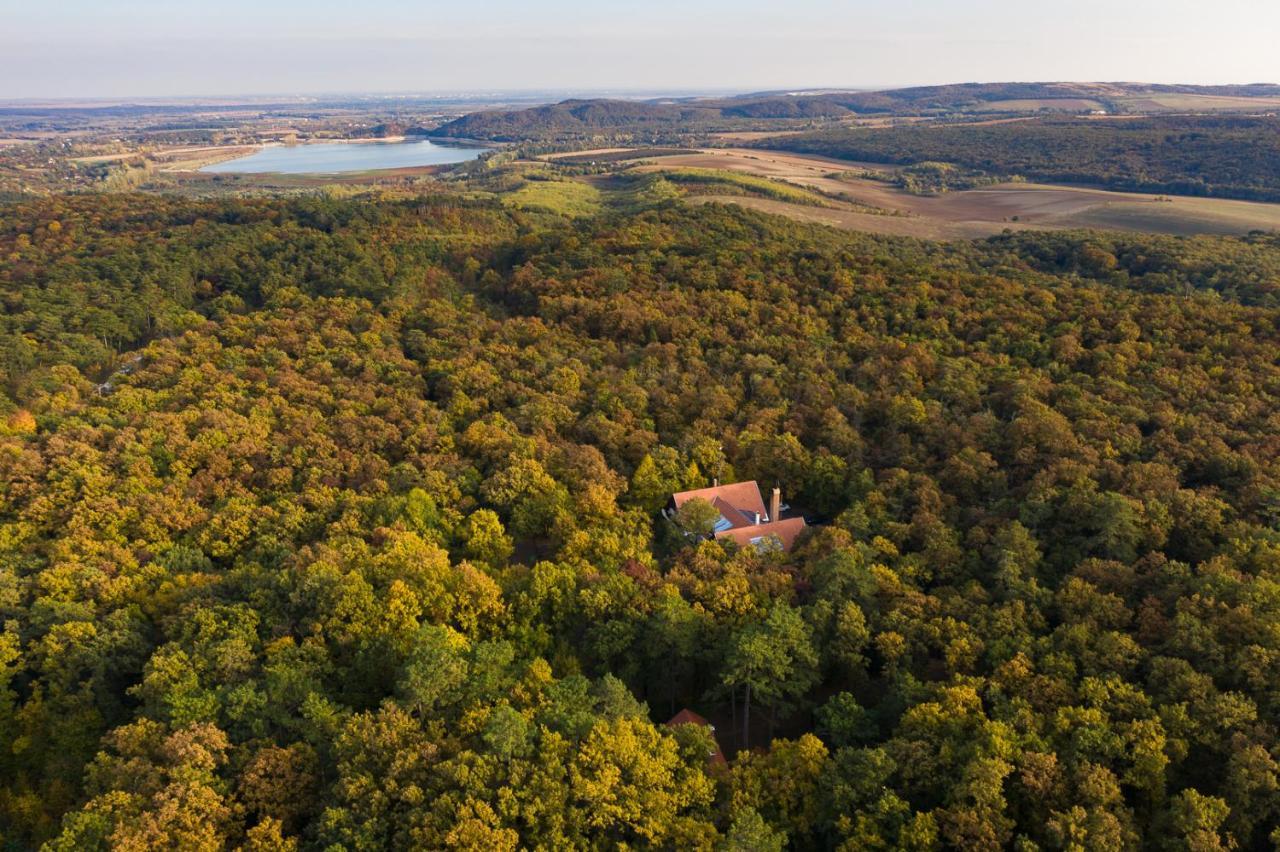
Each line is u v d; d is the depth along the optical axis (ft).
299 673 202.90
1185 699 185.06
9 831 195.72
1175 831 158.51
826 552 268.82
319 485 312.71
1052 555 261.24
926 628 224.12
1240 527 252.21
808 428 358.02
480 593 234.79
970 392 357.82
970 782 164.66
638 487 325.01
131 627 231.50
